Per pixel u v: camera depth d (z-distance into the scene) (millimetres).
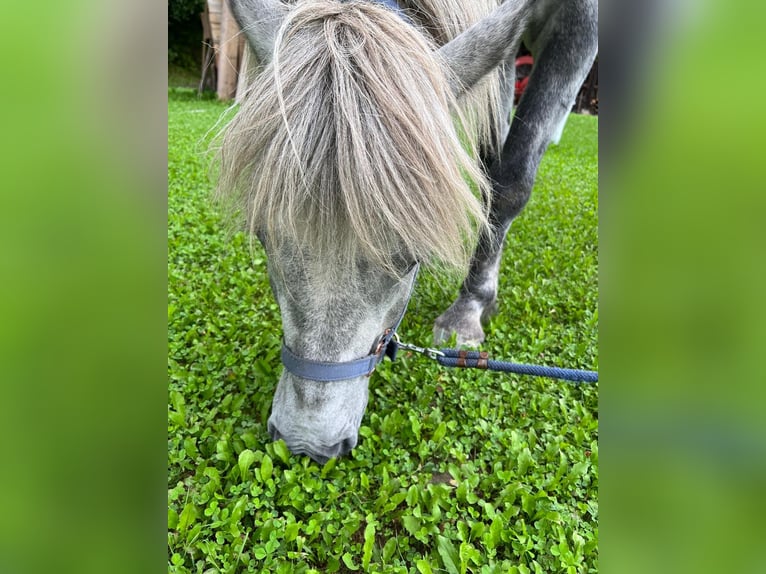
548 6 2281
